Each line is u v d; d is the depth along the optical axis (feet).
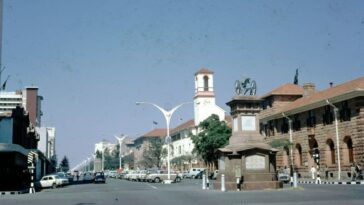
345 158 164.35
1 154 153.58
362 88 156.15
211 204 71.67
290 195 88.02
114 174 374.63
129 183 203.51
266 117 227.20
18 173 162.30
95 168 595.06
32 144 237.25
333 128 171.42
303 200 74.84
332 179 164.35
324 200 73.56
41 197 104.53
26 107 315.99
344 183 138.10
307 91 219.20
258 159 111.65
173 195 97.91
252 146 111.14
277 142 200.44
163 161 417.69
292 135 205.57
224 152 113.09
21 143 187.01
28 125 215.31
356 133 155.84
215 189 117.08
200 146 254.06
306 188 112.16
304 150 193.98
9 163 154.61
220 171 118.62
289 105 219.41
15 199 98.68
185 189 123.85
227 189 110.73
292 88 234.99
